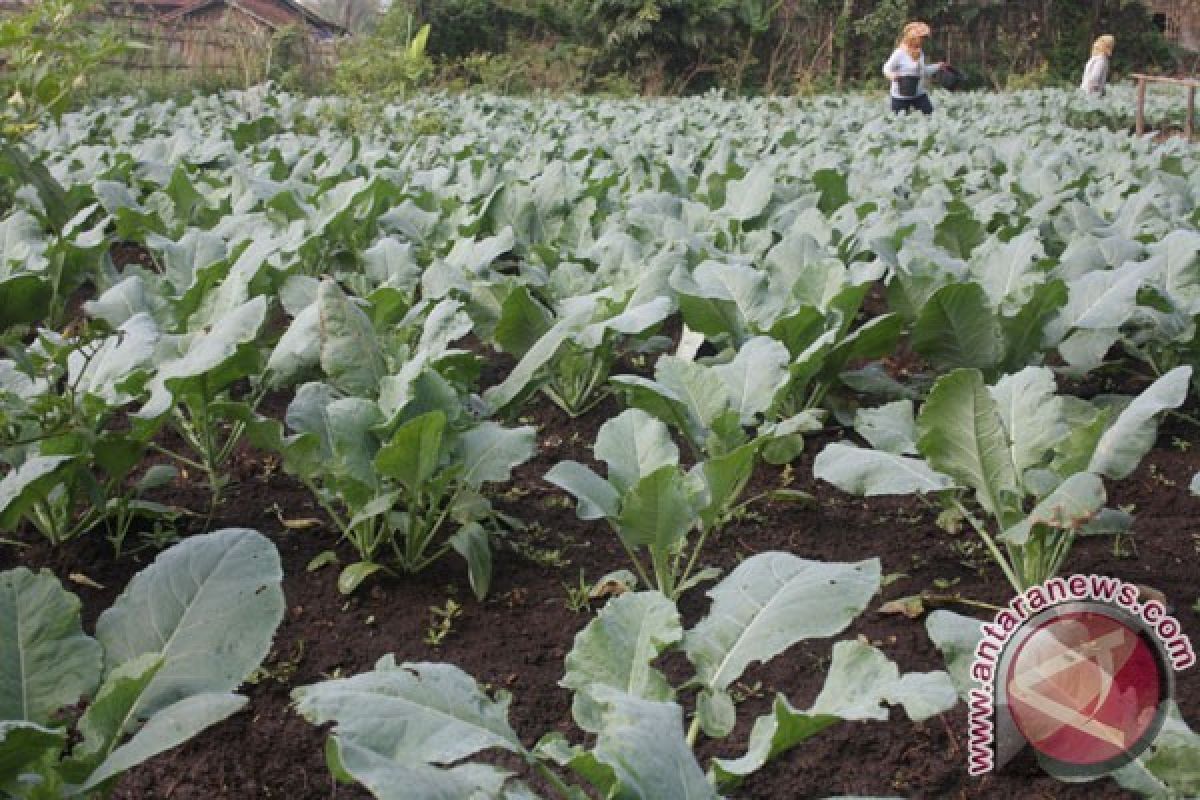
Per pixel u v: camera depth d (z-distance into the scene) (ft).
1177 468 15.60
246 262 16.49
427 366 12.29
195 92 54.80
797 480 15.01
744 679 10.97
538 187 24.17
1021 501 11.42
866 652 8.05
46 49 13.19
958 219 22.00
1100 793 9.36
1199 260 17.47
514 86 75.15
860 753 9.94
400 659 11.14
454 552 12.91
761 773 9.76
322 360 12.78
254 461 15.16
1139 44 109.70
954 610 11.91
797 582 9.19
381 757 6.45
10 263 18.43
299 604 11.98
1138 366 19.48
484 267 18.42
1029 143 39.19
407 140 41.04
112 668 8.60
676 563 12.01
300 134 42.50
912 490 11.57
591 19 92.79
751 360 13.96
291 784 9.63
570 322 14.12
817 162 30.83
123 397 12.73
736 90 73.00
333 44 65.57
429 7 90.22
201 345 12.67
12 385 13.06
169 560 9.21
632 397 13.32
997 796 9.41
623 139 39.91
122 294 15.70
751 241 21.58
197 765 9.82
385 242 19.21
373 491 11.59
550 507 14.42
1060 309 15.78
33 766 7.75
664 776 6.51
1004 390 12.19
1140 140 38.11
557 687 10.79
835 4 100.12
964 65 106.42
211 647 8.64
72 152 31.58
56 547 12.76
